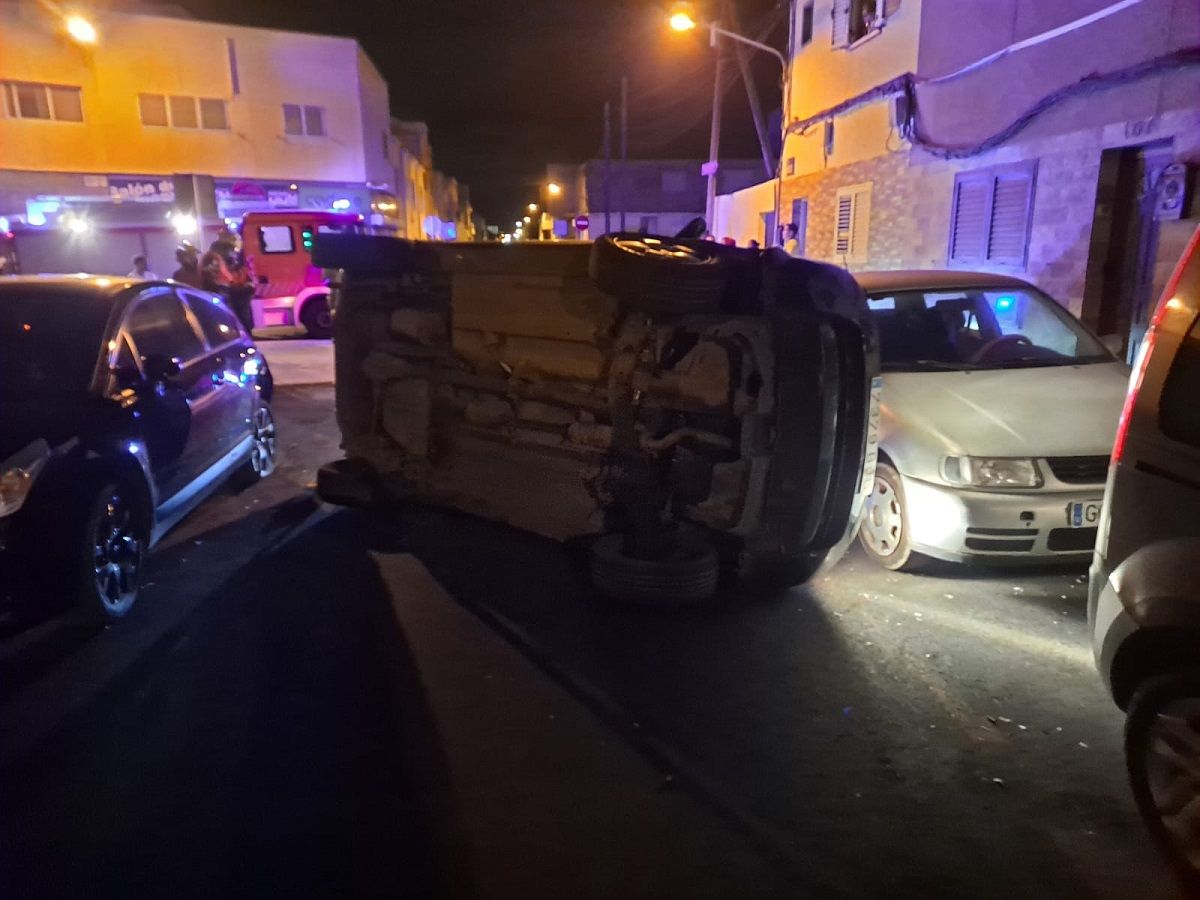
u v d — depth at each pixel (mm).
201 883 2715
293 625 4527
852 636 4379
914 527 4910
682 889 2674
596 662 4121
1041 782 3209
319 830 2955
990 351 5969
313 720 3629
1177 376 2838
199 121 29875
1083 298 9938
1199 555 2672
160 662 4137
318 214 18203
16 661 4160
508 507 5473
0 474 3998
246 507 6578
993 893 2660
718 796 3129
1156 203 9117
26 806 3086
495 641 4336
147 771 3287
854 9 15602
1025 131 10867
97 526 4379
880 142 14727
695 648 4262
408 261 5867
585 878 2723
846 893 2656
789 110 19172
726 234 28078
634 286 4391
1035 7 10586
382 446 6172
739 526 4496
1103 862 2795
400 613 4660
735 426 4457
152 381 5238
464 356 5445
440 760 3348
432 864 2789
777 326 4266
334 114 31672
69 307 5215
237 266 15250
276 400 10945
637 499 4707
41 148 27984
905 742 3463
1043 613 4629
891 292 6148
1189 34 8289
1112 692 2980
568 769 3289
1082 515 4629
